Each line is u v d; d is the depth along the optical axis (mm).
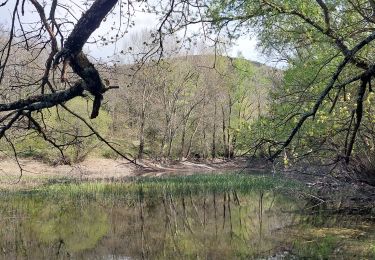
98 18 3943
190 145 50344
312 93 10383
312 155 12711
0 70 4473
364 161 16844
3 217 18922
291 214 17344
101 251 13641
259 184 27547
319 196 19984
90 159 38781
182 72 42219
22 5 4219
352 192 19141
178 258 12719
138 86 43656
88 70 4023
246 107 47094
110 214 19703
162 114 48750
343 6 10102
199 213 19625
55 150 34375
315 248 12242
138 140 48312
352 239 12758
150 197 24500
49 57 4215
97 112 4160
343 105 9969
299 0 9797
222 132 51375
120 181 31797
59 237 15617
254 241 13836
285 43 12039
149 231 16375
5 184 28844
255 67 35594
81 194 25688
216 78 44250
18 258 12969
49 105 4043
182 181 30594
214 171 40312
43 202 22922
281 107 9875
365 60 8711
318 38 10219
